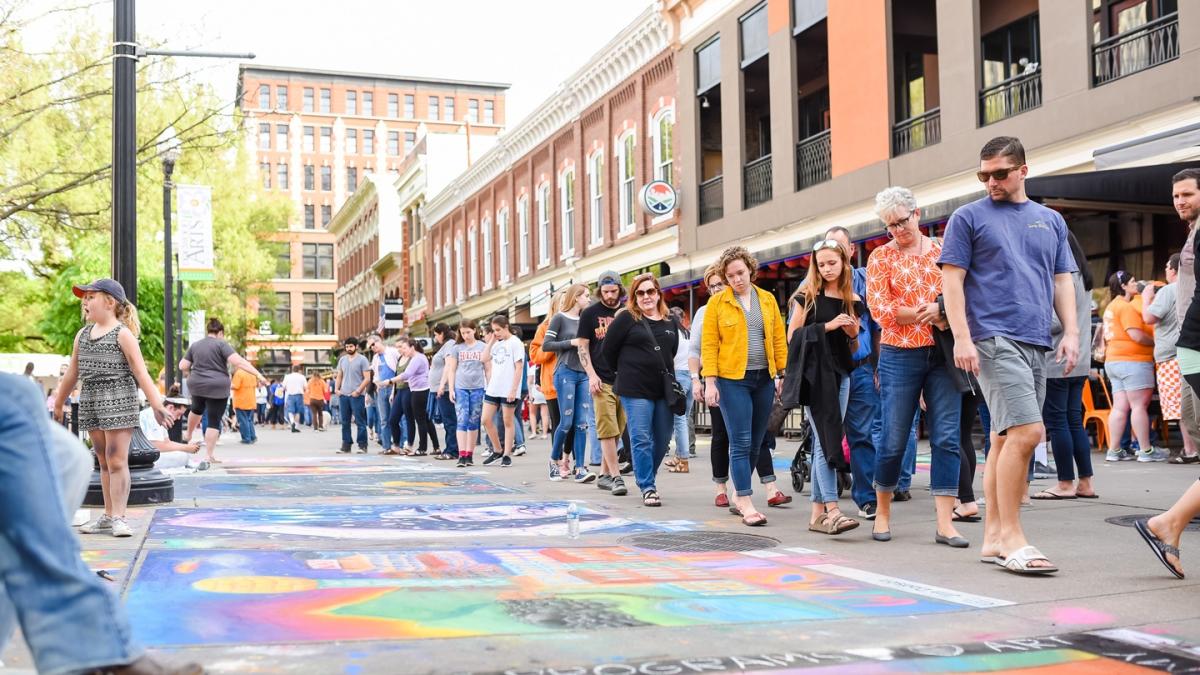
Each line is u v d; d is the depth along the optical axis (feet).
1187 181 17.58
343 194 320.91
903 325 19.52
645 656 11.58
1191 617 13.43
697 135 76.38
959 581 15.98
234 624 13.08
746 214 69.31
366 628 12.90
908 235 19.39
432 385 47.70
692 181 76.64
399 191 180.34
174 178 111.65
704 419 62.95
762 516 22.75
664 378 26.94
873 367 23.18
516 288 115.85
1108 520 21.75
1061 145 44.86
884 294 19.67
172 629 12.82
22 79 52.24
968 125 50.14
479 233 130.82
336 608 14.06
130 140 29.27
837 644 12.13
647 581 16.10
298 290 311.47
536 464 43.34
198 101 61.62
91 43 60.70
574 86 95.55
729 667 11.15
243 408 66.90
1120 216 50.26
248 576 16.43
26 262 108.27
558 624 13.14
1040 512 23.08
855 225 57.93
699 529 22.33
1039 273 16.69
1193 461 33.58
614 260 90.12
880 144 56.13
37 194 54.24
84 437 27.55
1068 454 25.23
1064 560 17.49
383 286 204.54
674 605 14.29
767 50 67.05
